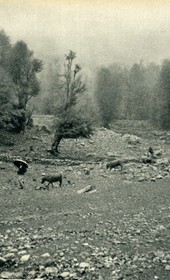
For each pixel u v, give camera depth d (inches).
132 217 636.7
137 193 850.1
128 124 3412.9
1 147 1771.7
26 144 1868.8
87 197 806.5
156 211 686.5
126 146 2054.6
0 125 1942.7
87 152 1820.9
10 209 696.4
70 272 385.7
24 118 2060.8
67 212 669.9
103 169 1182.3
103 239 503.5
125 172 1122.0
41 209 697.0
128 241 497.0
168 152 1966.0
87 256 434.3
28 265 406.0
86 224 584.1
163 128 3171.8
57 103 1727.4
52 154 1659.7
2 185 920.3
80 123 1648.6
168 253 451.8
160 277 380.2
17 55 2311.8
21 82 2263.8
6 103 1902.1
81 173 1121.4
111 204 741.9
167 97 3176.7
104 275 380.8
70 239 500.1
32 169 1164.5
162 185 946.1
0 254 438.6
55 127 1651.1
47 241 489.7
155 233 537.0
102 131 2317.9
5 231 542.6
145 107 3900.1
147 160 1330.0
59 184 951.0
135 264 413.7
